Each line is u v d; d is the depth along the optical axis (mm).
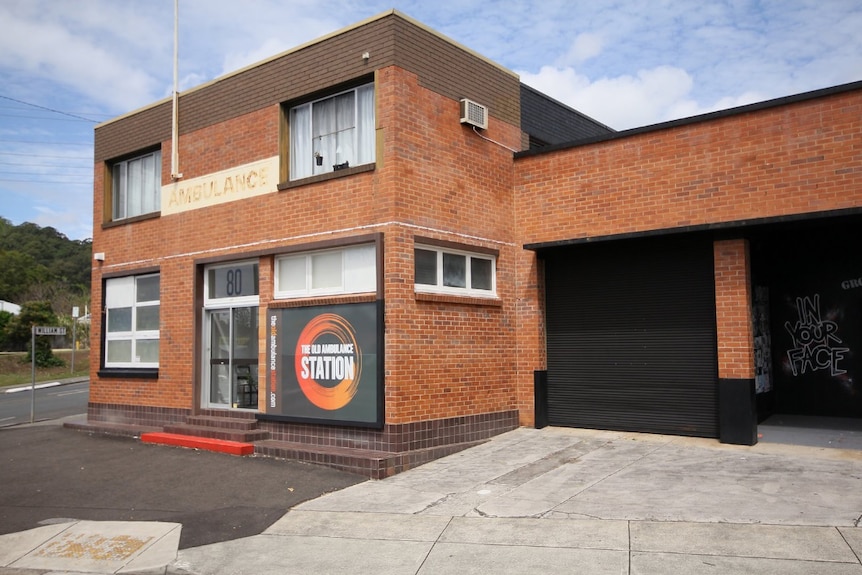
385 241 10789
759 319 12445
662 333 11727
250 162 12922
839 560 5953
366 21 11297
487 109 12578
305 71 12164
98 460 11633
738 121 10766
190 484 9836
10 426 16578
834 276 12672
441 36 11820
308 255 12008
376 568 6543
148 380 14609
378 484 9562
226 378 13352
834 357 12633
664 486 8469
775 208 10383
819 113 10109
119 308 15656
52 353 47781
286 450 11008
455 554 6738
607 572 6016
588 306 12516
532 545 6797
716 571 5883
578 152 12375
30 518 8648
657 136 11516
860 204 9727
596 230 12078
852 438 10656
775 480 8453
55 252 89375
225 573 6648
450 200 11695
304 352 11648
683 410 11453
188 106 14242
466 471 9938
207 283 13805
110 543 7625
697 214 11055
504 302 12633
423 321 11016
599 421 12289
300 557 6969
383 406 10562
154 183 15328
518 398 12789
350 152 11672
